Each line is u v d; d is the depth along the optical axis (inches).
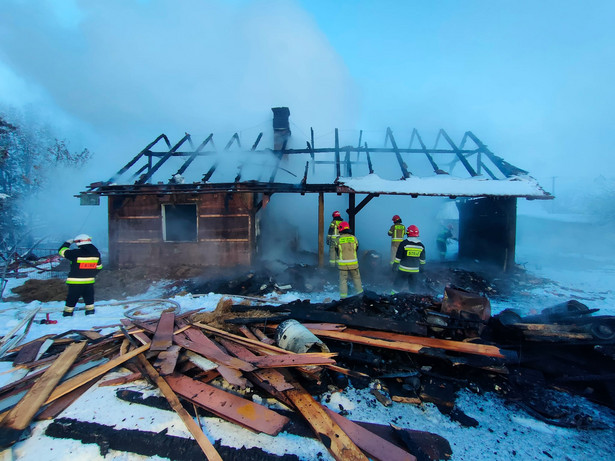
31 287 294.4
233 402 113.0
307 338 142.2
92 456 96.2
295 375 130.8
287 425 105.7
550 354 143.9
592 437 107.2
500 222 360.2
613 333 131.6
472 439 105.5
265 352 141.8
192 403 114.7
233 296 261.6
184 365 137.8
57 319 208.8
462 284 314.2
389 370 139.9
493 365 133.6
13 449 97.3
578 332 139.3
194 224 382.3
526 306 255.4
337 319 167.8
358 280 242.2
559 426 112.3
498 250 364.2
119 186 349.4
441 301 186.5
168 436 99.9
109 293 288.7
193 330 165.9
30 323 187.3
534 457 97.9
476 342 149.5
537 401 123.9
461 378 137.1
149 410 112.8
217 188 332.2
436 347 143.0
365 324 162.2
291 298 258.5
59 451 97.1
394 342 145.9
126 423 106.2
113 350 152.9
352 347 149.6
